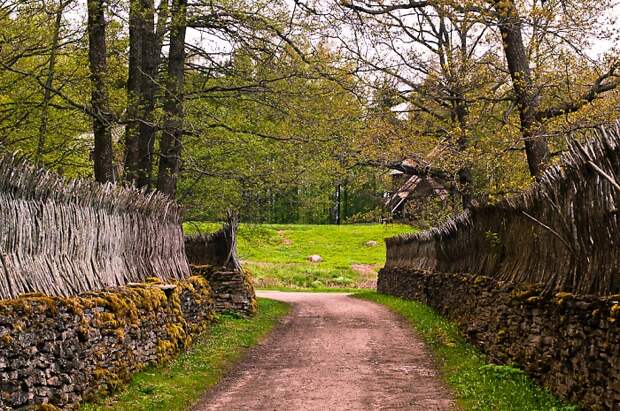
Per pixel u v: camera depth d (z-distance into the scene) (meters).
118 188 12.99
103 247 12.04
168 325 14.02
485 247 16.05
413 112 26.19
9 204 8.65
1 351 7.36
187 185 26.44
